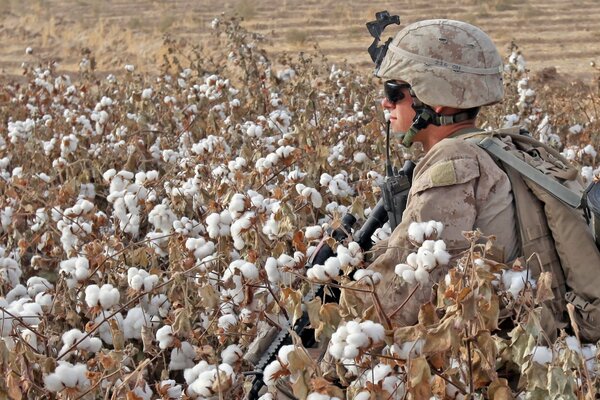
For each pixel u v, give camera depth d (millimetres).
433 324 2365
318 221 4262
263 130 5871
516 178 2770
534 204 2746
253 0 29219
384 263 2689
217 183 4363
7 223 4605
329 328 2533
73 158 5504
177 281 3250
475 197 2713
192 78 8562
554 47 21516
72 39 23781
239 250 3738
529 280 2615
